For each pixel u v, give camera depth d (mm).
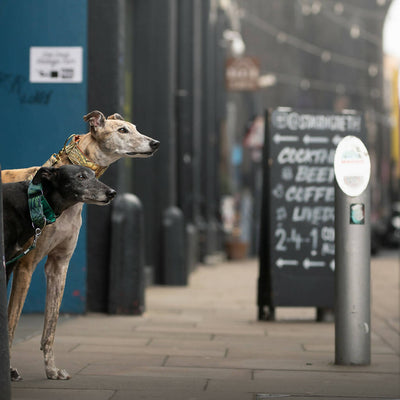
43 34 7938
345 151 5383
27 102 7922
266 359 5660
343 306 5445
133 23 12344
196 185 17422
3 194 3906
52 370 4695
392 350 6184
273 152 8078
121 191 8242
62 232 4441
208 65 20344
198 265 18375
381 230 34938
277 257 7988
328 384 4770
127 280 8055
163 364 5355
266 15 49438
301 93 50531
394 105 64625
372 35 50719
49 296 4633
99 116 4457
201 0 20062
